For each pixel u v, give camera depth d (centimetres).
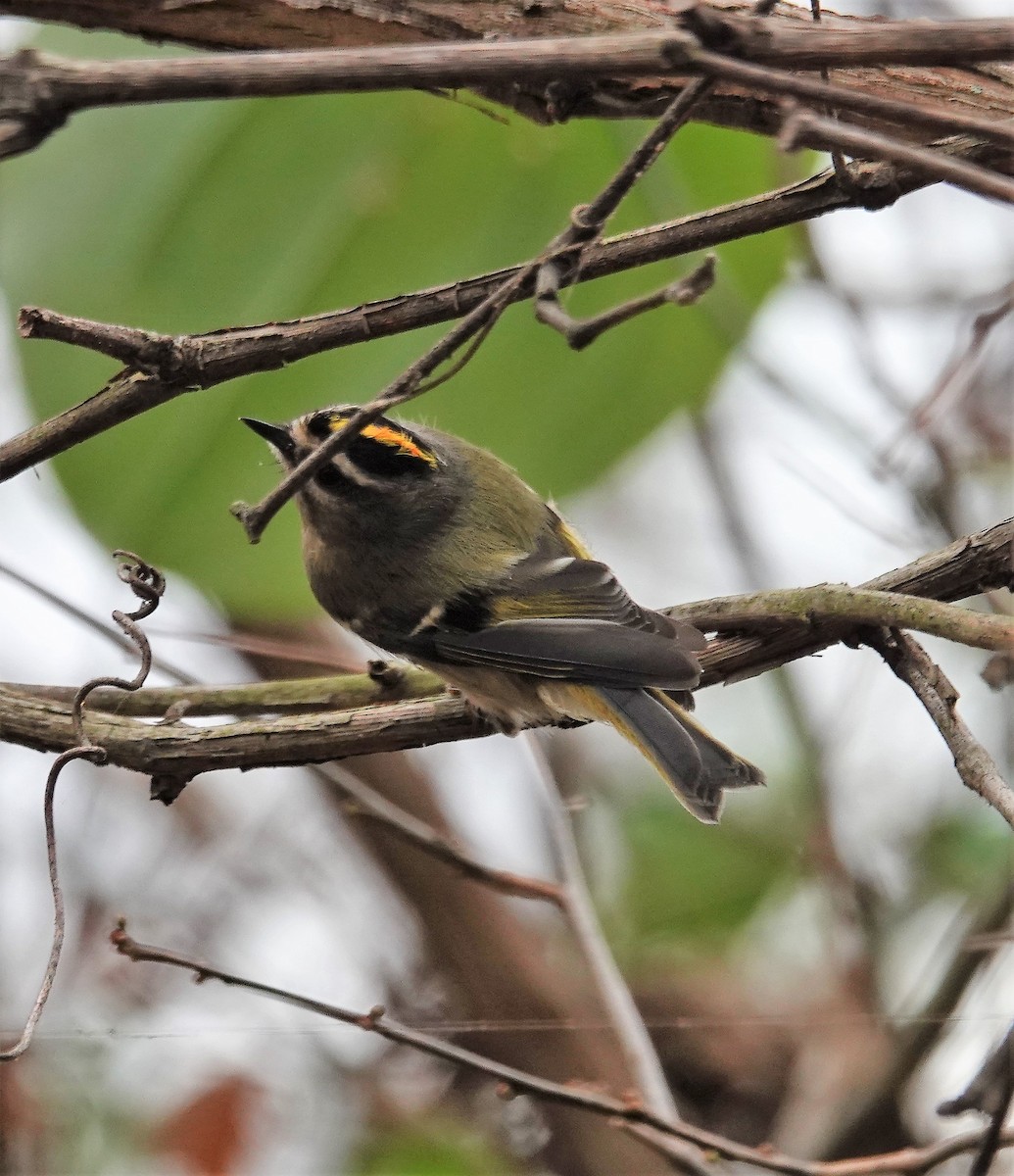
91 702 712
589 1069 1068
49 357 805
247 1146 957
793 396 897
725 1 584
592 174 839
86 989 978
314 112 825
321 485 819
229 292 838
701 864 1171
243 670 1023
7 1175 894
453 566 807
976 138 552
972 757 529
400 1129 1006
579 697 767
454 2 563
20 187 830
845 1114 940
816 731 1084
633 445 880
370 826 1052
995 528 599
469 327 474
